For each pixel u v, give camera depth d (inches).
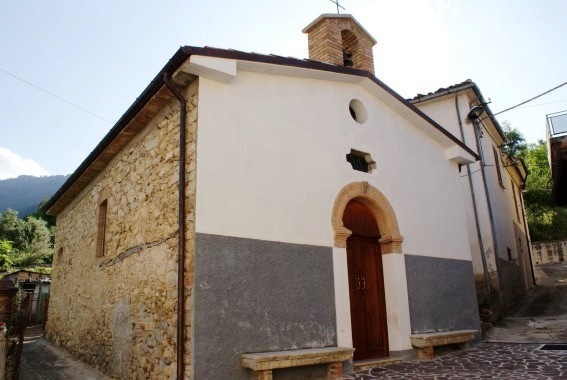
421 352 276.2
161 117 247.9
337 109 283.9
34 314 656.4
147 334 224.1
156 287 222.8
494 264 442.6
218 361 187.6
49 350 381.1
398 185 312.7
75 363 315.0
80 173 355.3
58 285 438.6
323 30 334.3
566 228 1061.8
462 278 345.1
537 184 1132.5
